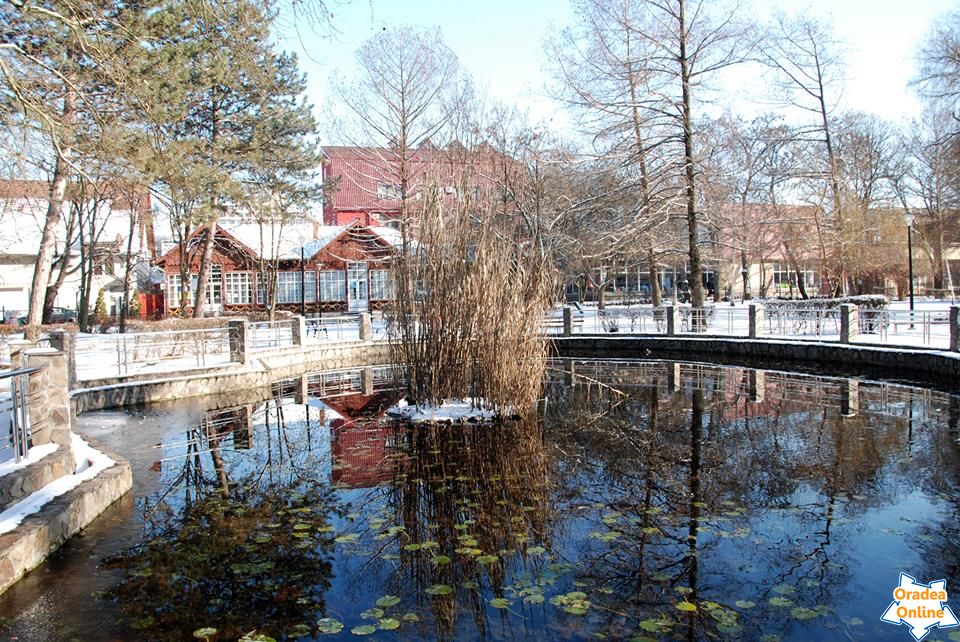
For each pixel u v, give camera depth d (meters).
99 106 13.00
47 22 11.01
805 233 28.69
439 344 9.73
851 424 9.02
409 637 3.75
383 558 4.84
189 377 12.69
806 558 4.72
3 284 36.00
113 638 3.75
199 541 5.18
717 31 21.41
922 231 33.12
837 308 19.69
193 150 16.95
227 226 32.34
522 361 9.64
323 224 40.84
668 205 21.92
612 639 3.71
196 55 13.95
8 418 7.71
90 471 6.23
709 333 20.19
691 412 10.22
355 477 6.95
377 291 32.94
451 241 9.80
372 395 12.74
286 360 16.59
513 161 24.73
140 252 33.44
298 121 23.28
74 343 11.52
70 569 4.66
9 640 3.72
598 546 5.00
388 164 25.66
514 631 3.80
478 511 5.83
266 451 8.14
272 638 3.75
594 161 22.55
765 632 3.76
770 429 8.84
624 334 21.12
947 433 8.33
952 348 13.08
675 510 5.75
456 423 9.48
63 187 17.91
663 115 22.06
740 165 24.27
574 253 22.88
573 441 8.38
